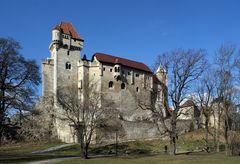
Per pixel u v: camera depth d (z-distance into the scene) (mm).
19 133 96312
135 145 86688
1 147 89750
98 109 84062
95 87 109312
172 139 62188
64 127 100500
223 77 63406
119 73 116188
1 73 47500
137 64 126125
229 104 64562
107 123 90250
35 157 60312
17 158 56688
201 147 83875
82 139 62125
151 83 125812
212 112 85125
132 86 120562
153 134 98562
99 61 114812
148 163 44750
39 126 101125
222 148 80125
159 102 91812
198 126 101812
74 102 85875
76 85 113188
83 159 55062
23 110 49750
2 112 46750
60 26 117125
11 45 49156
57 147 86812
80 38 118250
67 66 114125
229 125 65000
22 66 49250
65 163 46938
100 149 82375
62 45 114312
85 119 78562
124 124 95875
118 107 114688
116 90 115750
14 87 47938
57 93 109312
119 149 82938
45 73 112125
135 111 117750
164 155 61031
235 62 71312
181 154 63062
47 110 105250
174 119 59344
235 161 44438
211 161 44938
